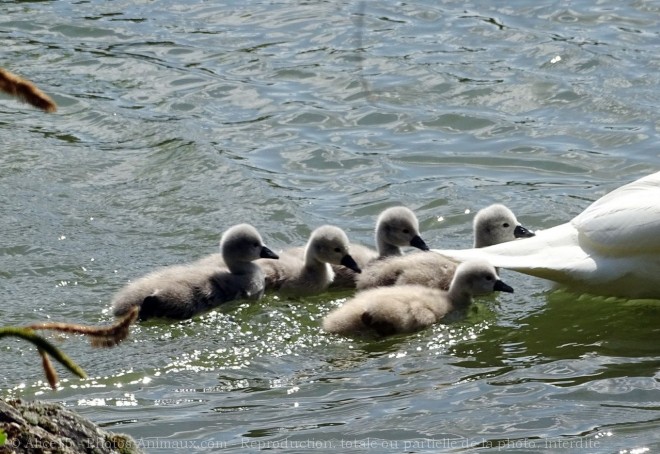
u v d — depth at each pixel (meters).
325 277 14.04
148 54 20.72
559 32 20.84
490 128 17.75
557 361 11.48
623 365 11.32
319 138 17.62
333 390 10.87
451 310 12.92
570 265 12.74
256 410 10.42
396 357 11.72
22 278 13.62
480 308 13.14
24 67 20.16
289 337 12.31
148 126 18.08
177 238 14.88
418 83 19.16
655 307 12.98
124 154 17.22
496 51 20.20
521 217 15.31
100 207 15.64
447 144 17.38
